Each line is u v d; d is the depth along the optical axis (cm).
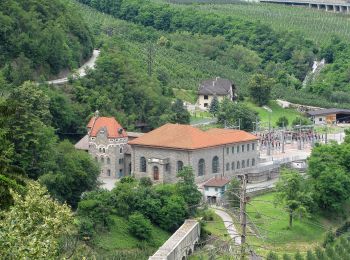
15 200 10156
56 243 9856
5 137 18875
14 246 9288
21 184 15212
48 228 9912
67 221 10300
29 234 9688
